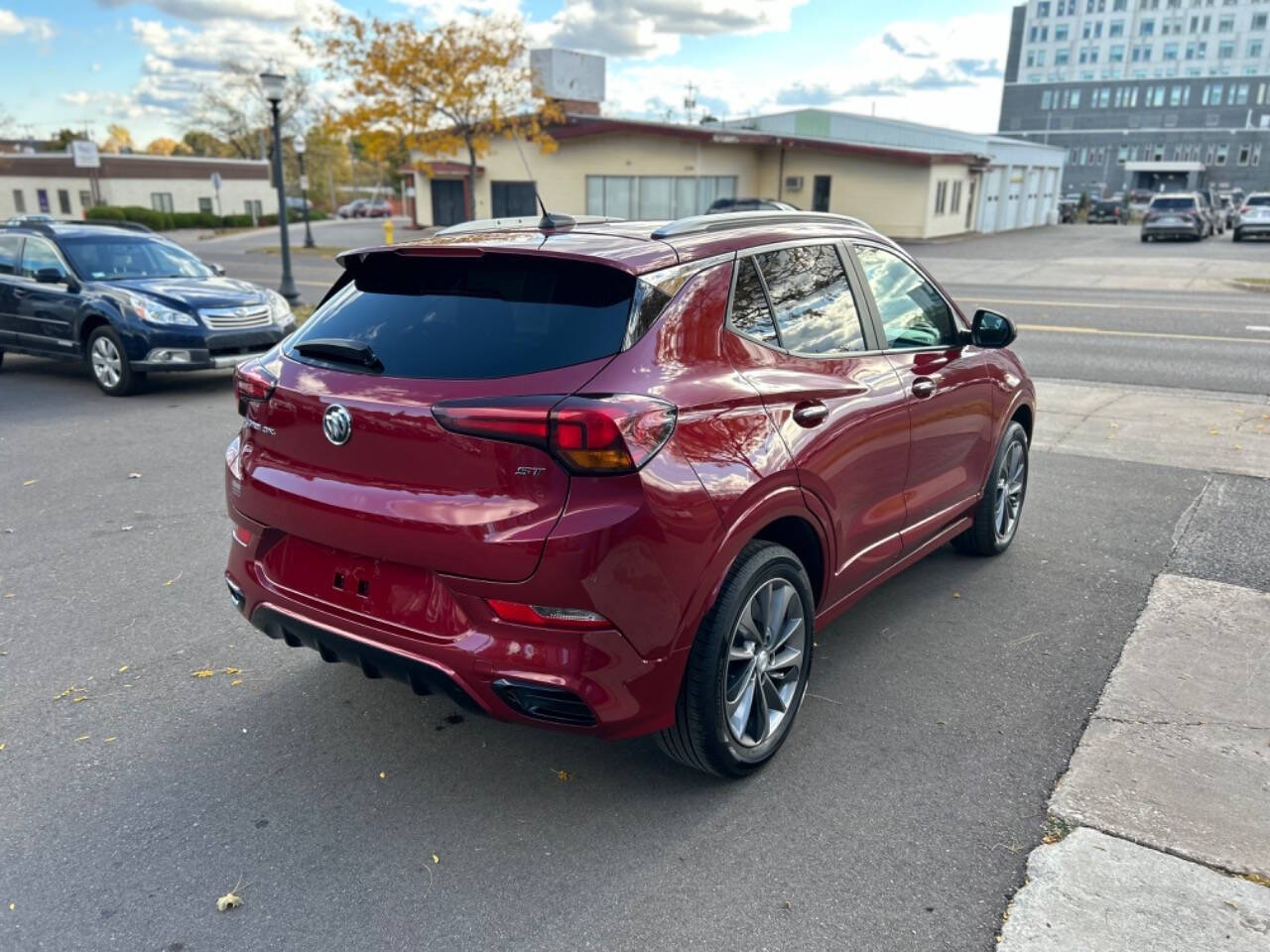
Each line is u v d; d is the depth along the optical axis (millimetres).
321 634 3086
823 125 44000
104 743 3514
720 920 2633
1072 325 14578
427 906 2695
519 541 2658
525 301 3002
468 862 2881
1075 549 5426
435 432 2764
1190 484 6652
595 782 3285
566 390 2695
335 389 3000
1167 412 8938
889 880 2781
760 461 3051
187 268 11062
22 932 2586
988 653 4191
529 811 3129
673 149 35281
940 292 4613
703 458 2867
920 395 4016
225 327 10000
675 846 2945
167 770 3354
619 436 2635
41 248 10617
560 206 38625
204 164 60344
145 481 6836
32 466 7203
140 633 4426
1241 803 3086
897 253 4359
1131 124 114312
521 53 29016
